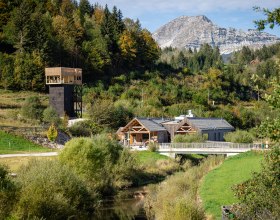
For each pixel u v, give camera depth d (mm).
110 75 144250
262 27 10484
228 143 64625
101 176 40250
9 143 61062
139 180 47594
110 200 37719
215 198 27797
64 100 90375
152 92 131375
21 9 126438
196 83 157625
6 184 23000
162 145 66750
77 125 79250
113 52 155750
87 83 130625
